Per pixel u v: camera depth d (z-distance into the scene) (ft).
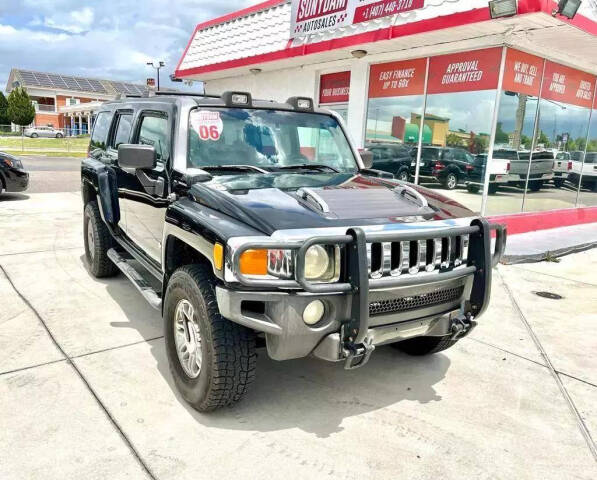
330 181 11.99
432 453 9.27
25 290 17.39
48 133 163.02
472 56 26.94
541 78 28.89
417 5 25.17
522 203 30.68
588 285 21.16
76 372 11.71
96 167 17.28
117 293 17.29
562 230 32.76
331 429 9.91
